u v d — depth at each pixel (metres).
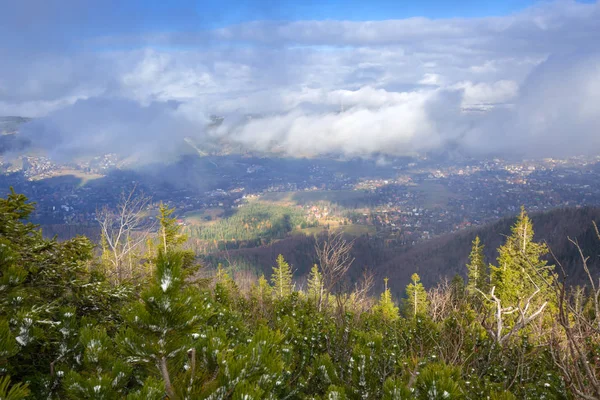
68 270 4.51
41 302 3.95
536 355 4.21
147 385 1.80
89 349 2.37
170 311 1.81
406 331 5.12
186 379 1.96
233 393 1.75
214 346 2.08
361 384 2.88
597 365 3.07
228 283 11.93
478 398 3.30
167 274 1.88
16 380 2.62
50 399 2.46
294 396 3.00
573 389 2.29
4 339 1.96
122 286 5.01
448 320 5.07
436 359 4.03
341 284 9.05
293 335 4.36
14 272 2.76
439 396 2.02
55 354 2.74
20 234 4.67
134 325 1.84
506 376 4.03
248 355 1.97
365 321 6.75
